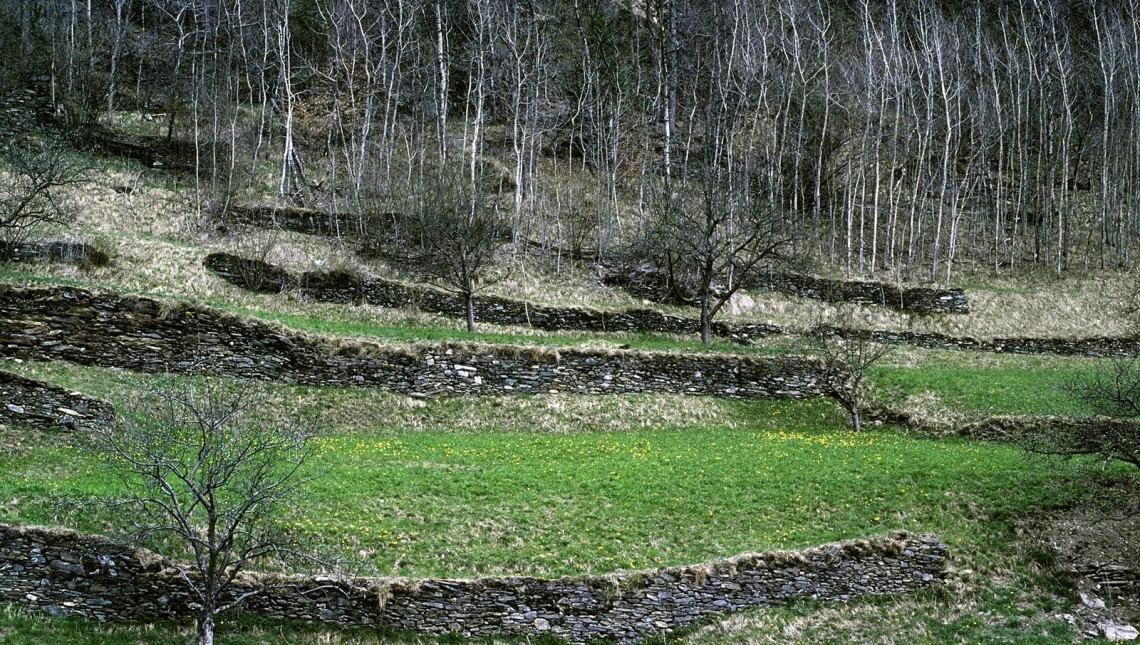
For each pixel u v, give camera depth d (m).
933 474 27.88
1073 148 68.25
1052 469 28.11
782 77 61.44
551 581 20.84
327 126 59.03
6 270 35.88
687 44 67.56
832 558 23.00
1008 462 28.94
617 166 58.22
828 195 61.31
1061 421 33.00
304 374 32.50
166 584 19.28
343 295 40.56
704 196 46.62
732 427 34.50
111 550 19.38
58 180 40.78
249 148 55.41
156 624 18.88
